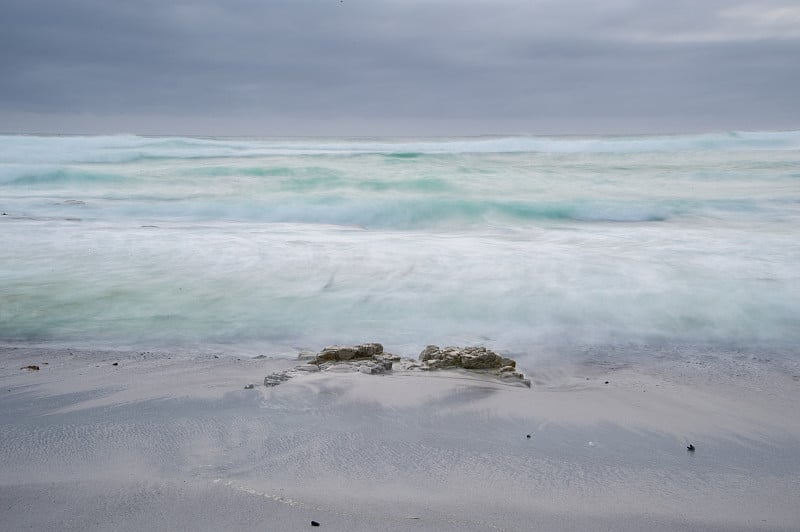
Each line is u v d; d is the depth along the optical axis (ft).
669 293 32.53
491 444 17.20
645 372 23.91
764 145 134.92
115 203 65.92
